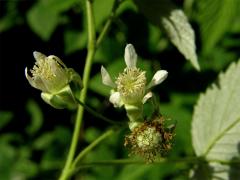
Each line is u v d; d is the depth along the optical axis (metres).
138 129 0.10
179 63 0.18
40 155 0.19
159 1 0.12
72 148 0.11
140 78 0.10
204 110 0.12
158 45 0.17
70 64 0.19
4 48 0.20
